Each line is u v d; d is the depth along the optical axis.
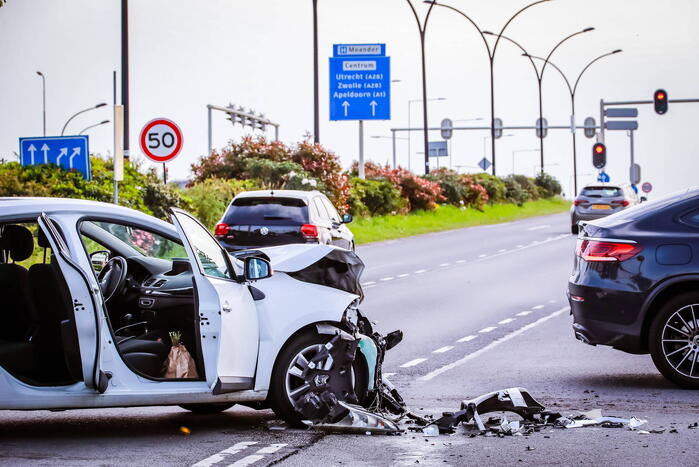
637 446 14.34
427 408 17.50
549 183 155.50
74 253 14.20
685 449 14.11
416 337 26.67
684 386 19.17
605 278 19.56
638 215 19.84
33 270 14.74
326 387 15.77
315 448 14.38
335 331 15.90
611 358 23.00
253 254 15.72
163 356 15.30
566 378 20.42
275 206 38.47
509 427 15.48
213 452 14.12
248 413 17.48
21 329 14.91
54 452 14.11
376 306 33.84
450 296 36.78
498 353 23.88
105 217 14.65
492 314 31.53
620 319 19.44
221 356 14.92
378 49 89.75
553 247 62.44
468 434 15.34
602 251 19.66
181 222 15.01
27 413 17.45
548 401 17.95
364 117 90.25
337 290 16.22
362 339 16.30
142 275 16.70
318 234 38.16
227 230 38.34
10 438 15.12
